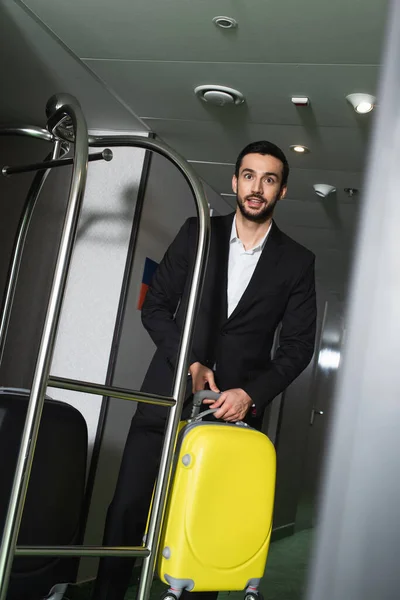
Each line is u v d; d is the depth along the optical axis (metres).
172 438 2.03
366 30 2.71
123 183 4.20
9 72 3.66
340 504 0.24
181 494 2.02
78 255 4.20
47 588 2.28
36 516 2.21
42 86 3.79
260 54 3.08
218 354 2.55
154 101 3.79
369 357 0.24
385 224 0.24
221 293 2.57
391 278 0.24
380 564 0.23
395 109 0.25
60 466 2.29
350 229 5.79
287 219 5.79
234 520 2.06
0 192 4.59
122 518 2.49
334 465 0.24
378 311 0.24
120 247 4.13
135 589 4.03
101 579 2.50
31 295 4.36
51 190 4.42
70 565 2.38
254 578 2.11
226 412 2.30
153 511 1.99
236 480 2.06
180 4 2.74
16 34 3.21
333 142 4.02
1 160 4.63
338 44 2.87
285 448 6.88
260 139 4.17
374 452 0.24
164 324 2.59
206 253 2.13
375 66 3.01
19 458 1.74
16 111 4.30
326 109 3.58
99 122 4.24
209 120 3.96
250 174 2.50
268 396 2.40
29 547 1.74
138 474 2.52
